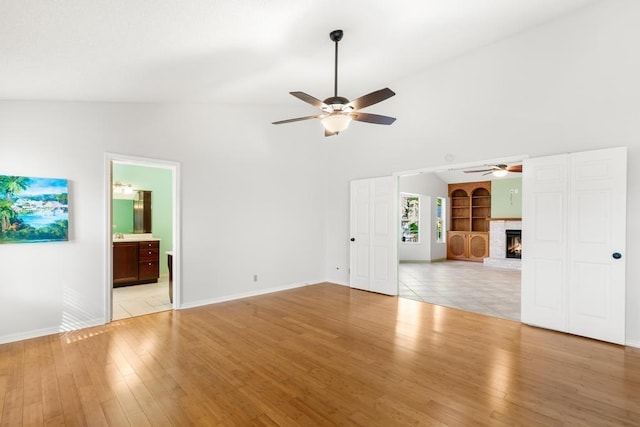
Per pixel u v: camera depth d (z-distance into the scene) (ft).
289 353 10.07
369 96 9.02
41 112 11.33
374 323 12.92
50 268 11.56
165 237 22.47
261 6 7.95
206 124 15.66
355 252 19.19
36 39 7.57
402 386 8.11
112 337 11.35
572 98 11.66
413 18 10.32
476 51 14.01
